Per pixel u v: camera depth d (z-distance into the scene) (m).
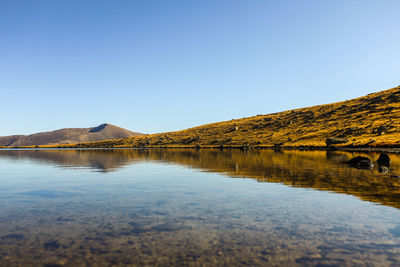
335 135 126.88
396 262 7.00
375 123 126.50
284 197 14.41
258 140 158.88
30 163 42.28
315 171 26.59
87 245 8.07
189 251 7.64
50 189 17.34
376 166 31.81
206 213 11.41
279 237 8.66
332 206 12.45
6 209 12.16
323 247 7.91
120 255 7.39
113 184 19.39
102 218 10.72
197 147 163.62
